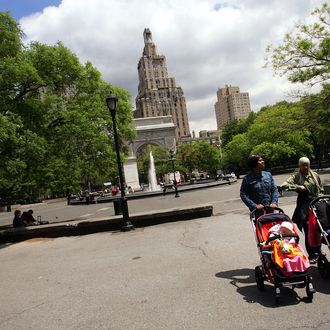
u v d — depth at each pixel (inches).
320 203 245.9
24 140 653.3
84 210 1395.2
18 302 274.1
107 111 1015.0
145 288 266.2
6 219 1622.8
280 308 203.2
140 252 391.2
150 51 7160.4
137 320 210.7
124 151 1323.8
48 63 786.8
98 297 259.9
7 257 474.9
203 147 3641.7
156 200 1370.6
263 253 221.6
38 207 2486.5
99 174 1018.1
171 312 215.9
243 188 263.1
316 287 229.1
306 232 263.0
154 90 6929.1
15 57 735.1
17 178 801.6
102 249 440.5
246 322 190.5
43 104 794.2
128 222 567.2
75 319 224.4
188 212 587.8
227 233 429.4
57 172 943.7
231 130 4318.4
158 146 3636.8
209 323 194.9
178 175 3422.7
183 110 7081.7
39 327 219.8
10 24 749.3
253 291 233.9
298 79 864.3
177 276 285.6
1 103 703.7
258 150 2546.8
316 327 176.9
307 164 265.4
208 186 1768.0
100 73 967.6
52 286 304.3
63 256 429.4
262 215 244.8
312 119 903.1
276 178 1849.2
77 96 918.4
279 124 959.6
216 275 275.4
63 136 837.2
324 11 831.1
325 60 844.6
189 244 397.1
